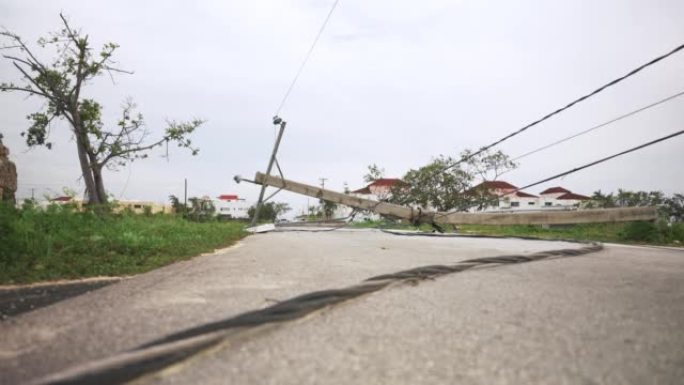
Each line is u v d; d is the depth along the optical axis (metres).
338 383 1.36
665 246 10.41
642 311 2.37
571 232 16.98
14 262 4.78
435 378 1.41
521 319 2.18
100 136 25.22
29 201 8.23
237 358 1.58
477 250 7.32
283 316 2.04
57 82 24.64
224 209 103.94
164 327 2.02
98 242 6.59
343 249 7.23
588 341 1.82
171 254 5.96
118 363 1.38
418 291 2.90
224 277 3.70
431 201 44.91
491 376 1.43
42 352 1.68
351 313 2.28
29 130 24.64
